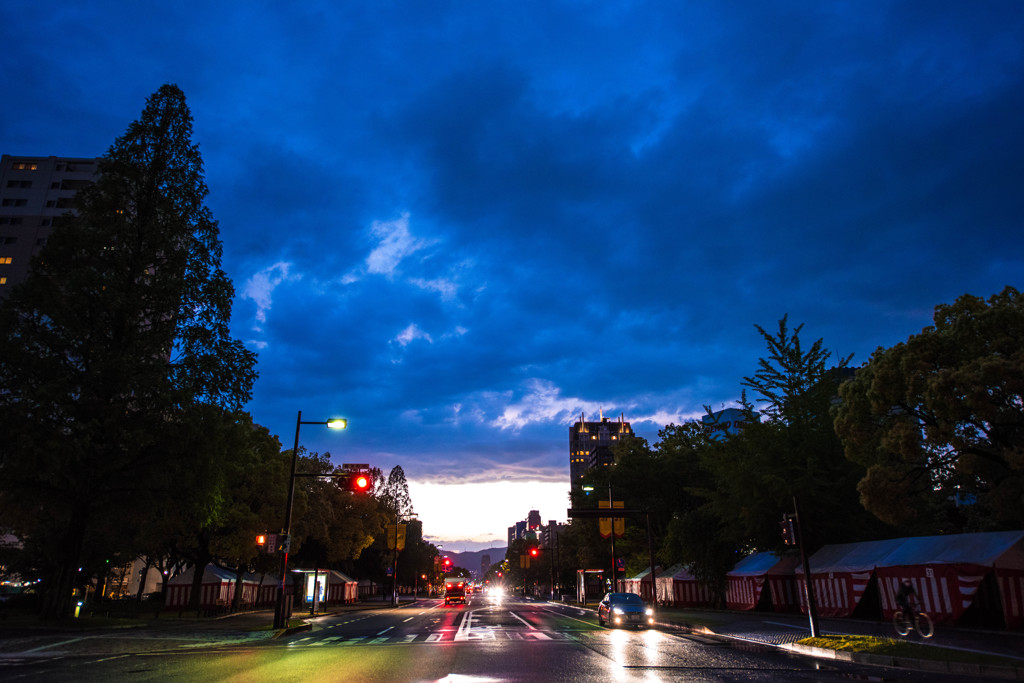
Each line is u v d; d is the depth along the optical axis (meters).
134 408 25.95
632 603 27.25
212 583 46.25
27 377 24.00
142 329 27.23
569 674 12.02
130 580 71.56
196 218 29.22
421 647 17.80
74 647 17.50
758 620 28.27
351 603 74.19
